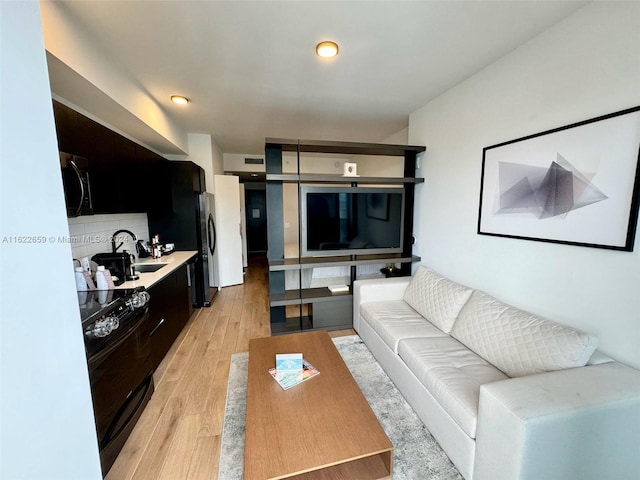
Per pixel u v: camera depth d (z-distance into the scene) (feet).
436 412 5.08
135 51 6.35
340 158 20.49
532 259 6.08
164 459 4.90
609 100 4.63
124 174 8.16
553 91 5.53
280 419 4.21
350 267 10.95
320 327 10.05
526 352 4.99
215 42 6.04
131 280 7.29
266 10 5.05
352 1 4.82
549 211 5.63
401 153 10.76
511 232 6.53
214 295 14.60
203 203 12.76
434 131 9.43
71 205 5.41
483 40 6.01
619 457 3.81
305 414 4.32
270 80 7.91
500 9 5.03
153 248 10.52
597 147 4.77
